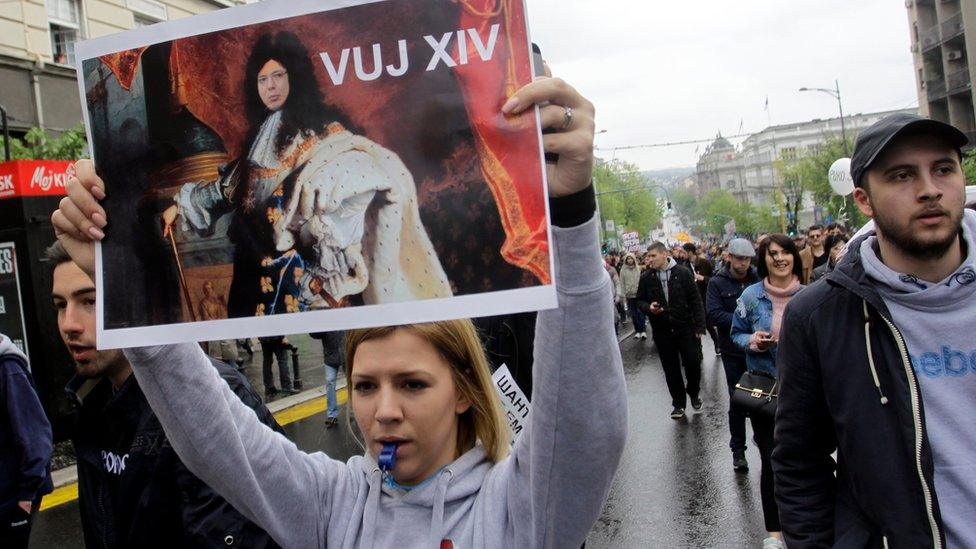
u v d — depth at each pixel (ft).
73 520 20.52
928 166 6.37
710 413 27.48
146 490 6.36
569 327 4.25
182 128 4.59
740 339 15.37
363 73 4.28
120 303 4.69
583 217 4.11
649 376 37.73
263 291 4.43
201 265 4.55
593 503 4.61
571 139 3.95
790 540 7.08
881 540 6.42
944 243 6.29
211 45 4.54
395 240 4.21
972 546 5.99
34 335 27.63
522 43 4.08
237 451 5.09
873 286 6.57
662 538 16.06
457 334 5.05
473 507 5.05
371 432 4.94
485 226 4.07
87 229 4.67
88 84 4.74
